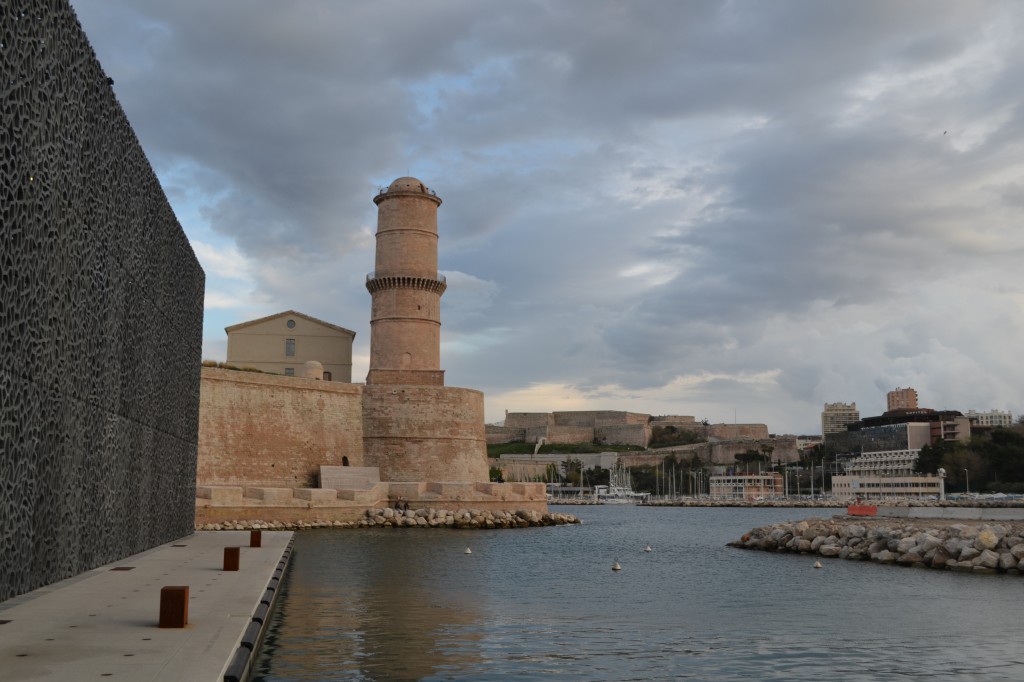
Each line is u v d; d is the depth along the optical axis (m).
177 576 23.66
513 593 29.30
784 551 49.75
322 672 16.30
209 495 57.97
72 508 22.50
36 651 13.55
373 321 85.94
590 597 28.83
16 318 17.89
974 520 56.62
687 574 37.00
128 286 27.50
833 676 17.16
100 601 18.55
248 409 68.19
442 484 72.50
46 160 19.34
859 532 46.50
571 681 16.25
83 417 23.00
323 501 62.97
